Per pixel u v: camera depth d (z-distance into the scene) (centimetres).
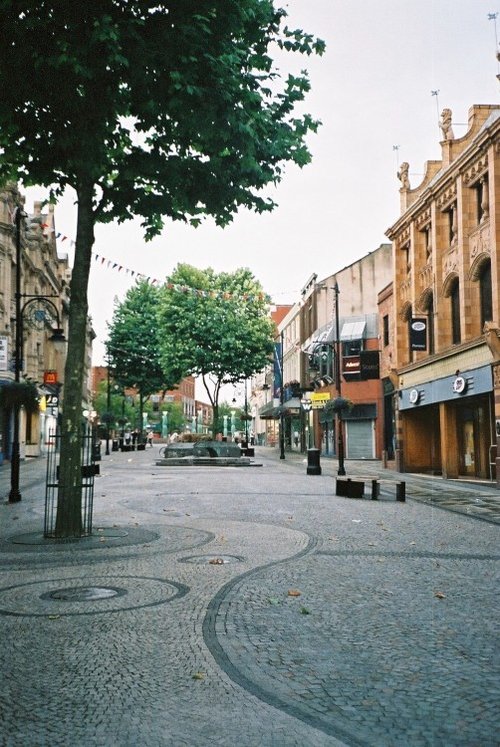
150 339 6388
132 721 399
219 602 676
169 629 585
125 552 964
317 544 1030
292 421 6488
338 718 402
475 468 2488
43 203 1247
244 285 4681
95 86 1018
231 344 4559
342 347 4616
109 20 877
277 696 436
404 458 3020
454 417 2592
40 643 548
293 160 1147
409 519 1337
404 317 3138
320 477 2564
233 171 1147
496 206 2131
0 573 821
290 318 6550
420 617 625
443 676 473
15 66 956
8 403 1706
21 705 423
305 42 1076
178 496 1800
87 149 1057
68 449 1127
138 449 6556
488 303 2286
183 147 1143
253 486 2127
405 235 3059
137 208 1212
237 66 1025
